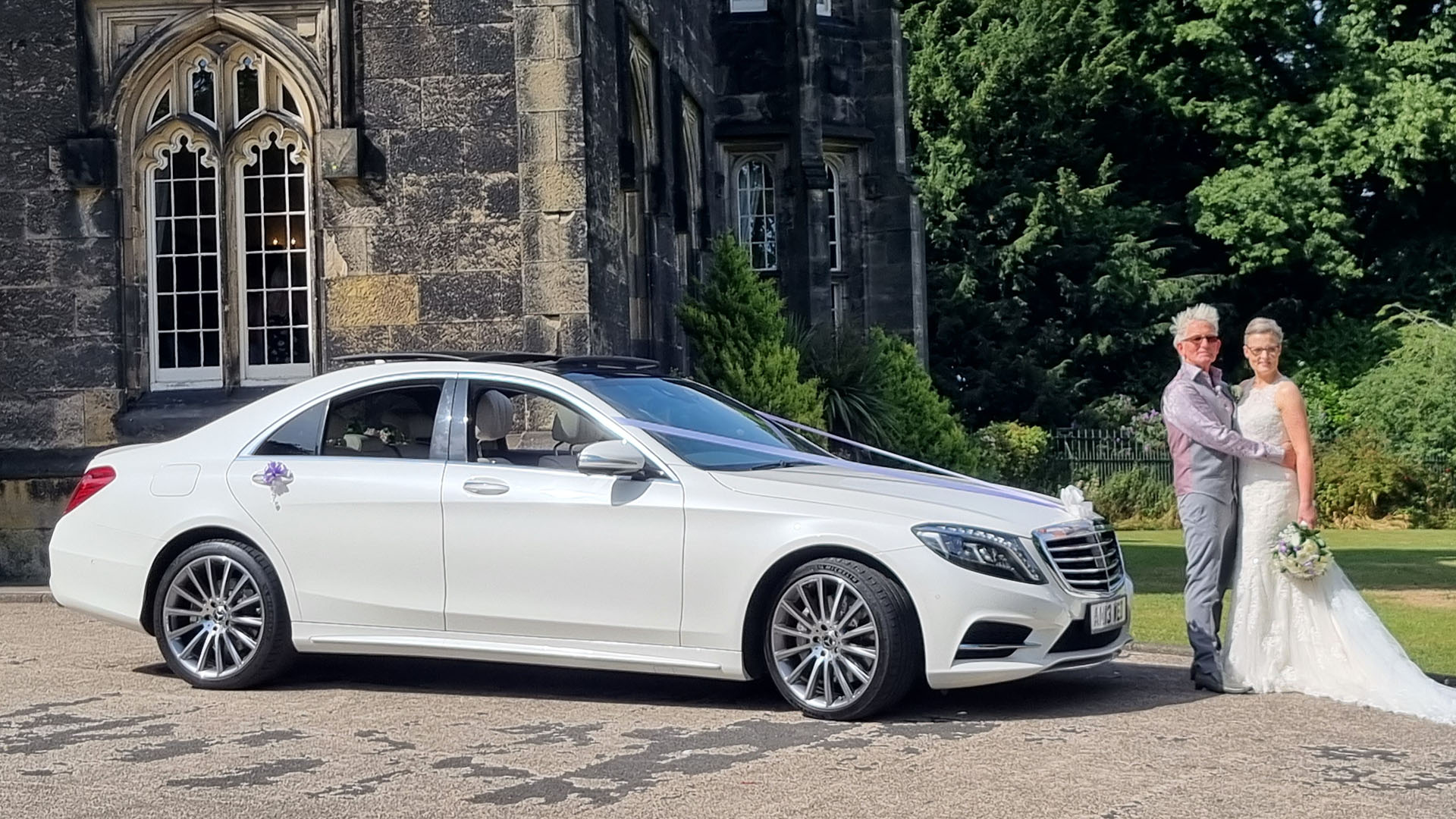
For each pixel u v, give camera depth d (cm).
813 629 719
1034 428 3056
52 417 1387
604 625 745
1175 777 602
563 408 788
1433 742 670
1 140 1398
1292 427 795
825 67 2377
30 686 817
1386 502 2834
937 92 3478
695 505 733
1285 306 3638
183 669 814
